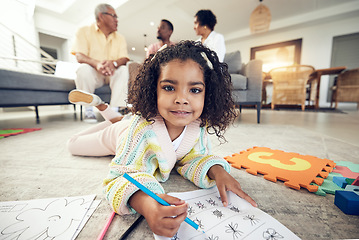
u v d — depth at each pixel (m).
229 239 0.34
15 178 0.62
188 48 0.47
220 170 0.52
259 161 0.76
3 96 1.53
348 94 3.94
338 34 4.91
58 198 0.47
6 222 0.38
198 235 0.35
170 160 0.54
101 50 2.04
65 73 2.45
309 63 5.31
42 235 0.34
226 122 0.62
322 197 0.50
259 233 0.35
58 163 0.76
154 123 0.51
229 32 6.00
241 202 0.45
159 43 2.79
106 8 1.91
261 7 3.96
